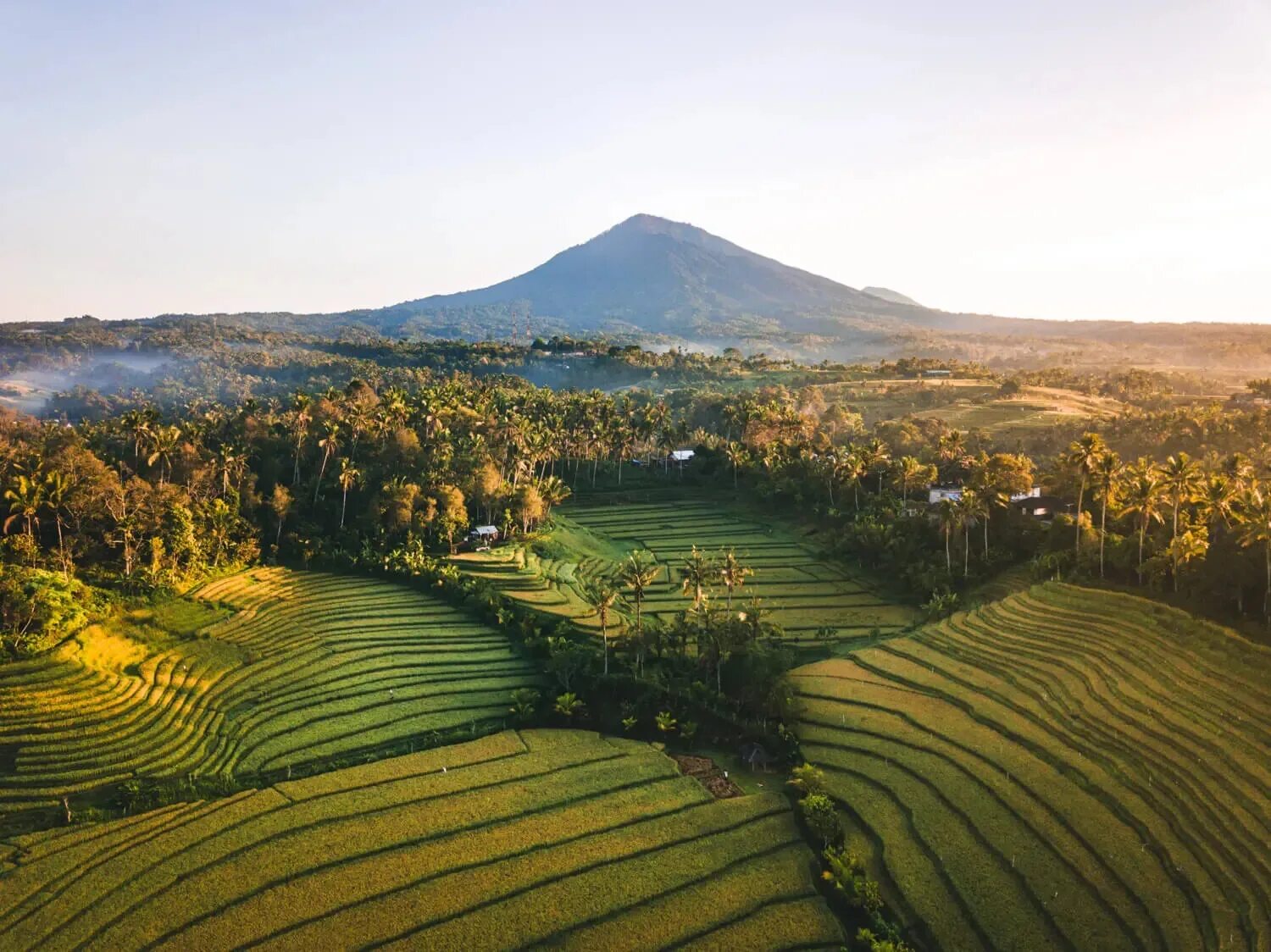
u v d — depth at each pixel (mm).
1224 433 171250
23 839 65688
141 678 88750
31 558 105000
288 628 109125
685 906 61188
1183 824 64500
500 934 57906
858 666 99062
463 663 103562
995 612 105250
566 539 153875
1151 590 100375
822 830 68250
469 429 185125
